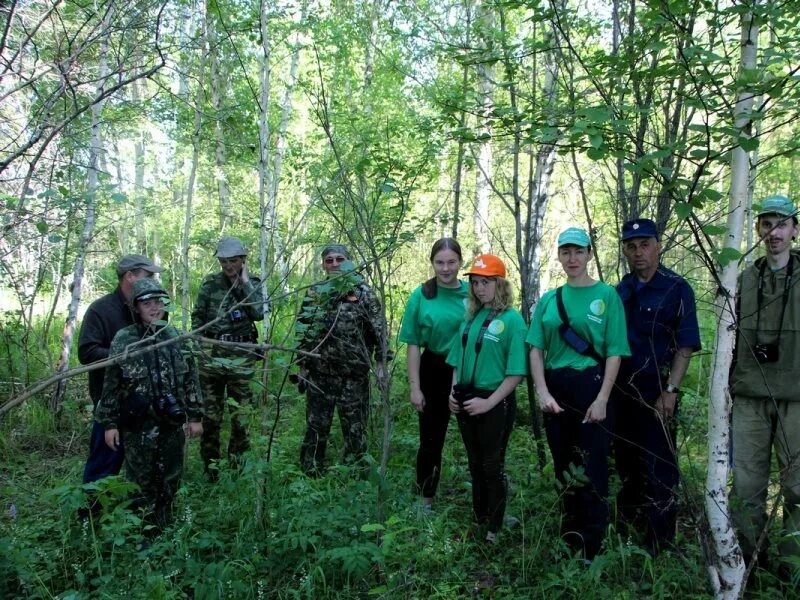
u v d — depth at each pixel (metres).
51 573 3.07
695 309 3.29
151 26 3.12
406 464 4.38
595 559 2.88
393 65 6.69
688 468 4.11
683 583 3.00
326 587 2.94
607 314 3.20
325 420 4.48
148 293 3.38
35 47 2.63
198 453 5.35
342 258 4.23
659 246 3.47
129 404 3.36
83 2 3.26
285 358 3.58
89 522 3.36
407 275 8.09
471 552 3.44
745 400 3.30
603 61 2.91
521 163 9.84
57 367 6.32
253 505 3.64
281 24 7.70
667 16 2.46
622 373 3.44
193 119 7.41
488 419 3.43
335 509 3.32
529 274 5.11
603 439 3.21
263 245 3.92
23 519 3.78
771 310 3.16
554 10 2.84
